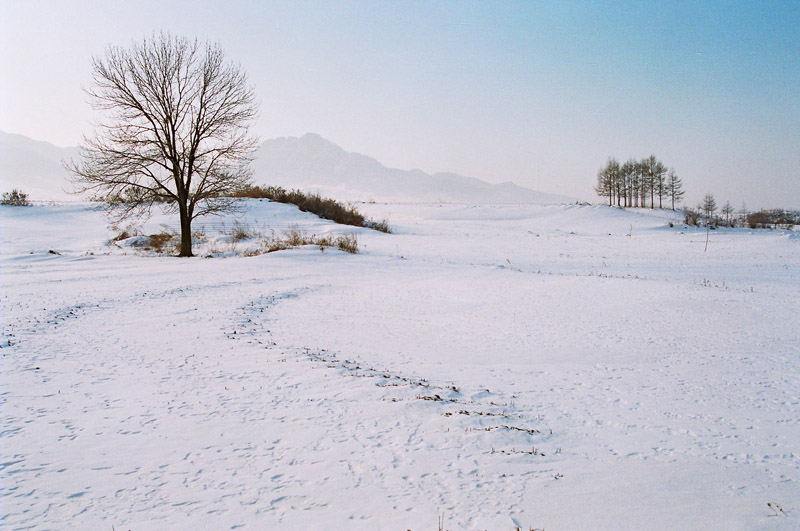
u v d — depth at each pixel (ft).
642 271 100.73
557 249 146.10
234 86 108.88
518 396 31.96
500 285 78.54
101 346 39.01
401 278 85.81
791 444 24.88
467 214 338.54
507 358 41.57
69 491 18.01
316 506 17.33
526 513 17.22
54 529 15.55
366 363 38.22
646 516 17.39
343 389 30.01
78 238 143.13
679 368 38.55
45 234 148.05
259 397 28.58
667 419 28.17
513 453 22.25
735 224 276.62
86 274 80.48
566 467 21.27
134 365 34.35
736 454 23.54
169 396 28.50
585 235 203.72
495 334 49.65
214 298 62.49
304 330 49.26
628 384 34.73
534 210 339.57
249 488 18.53
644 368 38.68
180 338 42.32
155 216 173.17
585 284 77.51
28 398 27.25
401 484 19.08
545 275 88.74
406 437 23.48
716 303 61.93
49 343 39.19
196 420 25.08
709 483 20.30
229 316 52.06
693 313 57.47
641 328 51.65
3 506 16.79
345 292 72.33
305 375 32.71
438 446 22.59
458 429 24.54
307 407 27.12
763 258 124.88
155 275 80.59
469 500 18.01
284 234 140.67
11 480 18.60
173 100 105.60
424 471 20.18
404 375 35.37
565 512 17.40
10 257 99.55
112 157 99.81
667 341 46.62
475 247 146.82
